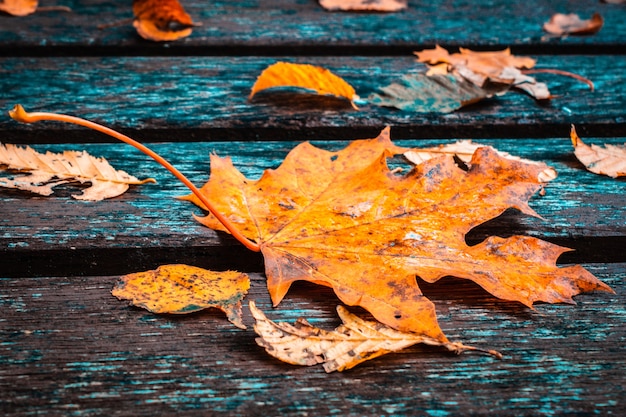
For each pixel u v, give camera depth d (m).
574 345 0.72
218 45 0.97
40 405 0.69
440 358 0.71
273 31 0.99
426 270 0.74
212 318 0.73
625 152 0.84
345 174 0.80
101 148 0.84
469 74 0.93
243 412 0.69
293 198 0.78
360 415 0.69
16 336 0.72
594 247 0.79
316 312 0.74
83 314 0.73
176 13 0.97
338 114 0.88
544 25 1.02
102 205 0.79
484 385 0.70
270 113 0.88
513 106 0.90
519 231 0.78
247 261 0.77
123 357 0.71
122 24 1.00
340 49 0.98
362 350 0.71
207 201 0.74
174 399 0.70
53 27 0.99
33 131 0.86
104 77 0.92
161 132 0.87
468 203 0.77
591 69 0.95
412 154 0.83
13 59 0.94
